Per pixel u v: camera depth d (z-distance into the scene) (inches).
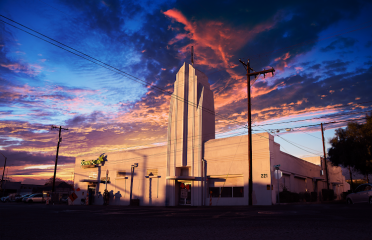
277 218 385.4
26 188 4001.0
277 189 1098.7
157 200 1450.5
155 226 316.8
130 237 236.2
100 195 1797.5
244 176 1136.8
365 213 435.8
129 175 1642.5
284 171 1197.1
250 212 534.6
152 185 1499.8
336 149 1445.6
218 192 1221.7
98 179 1839.3
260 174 1088.2
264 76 1112.2
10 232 280.7
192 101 1376.7
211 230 274.8
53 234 262.2
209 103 1385.3
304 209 575.5
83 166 1930.4
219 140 1247.5
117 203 1670.8
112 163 1770.4
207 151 1280.8
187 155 1342.3
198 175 1277.1
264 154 1091.3
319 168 1731.1
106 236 244.2
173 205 1353.3
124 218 442.9
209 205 1208.2
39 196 1962.4
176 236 239.1
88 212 642.2
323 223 310.0
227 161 1201.4
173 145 1409.9
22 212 654.5
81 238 235.5
